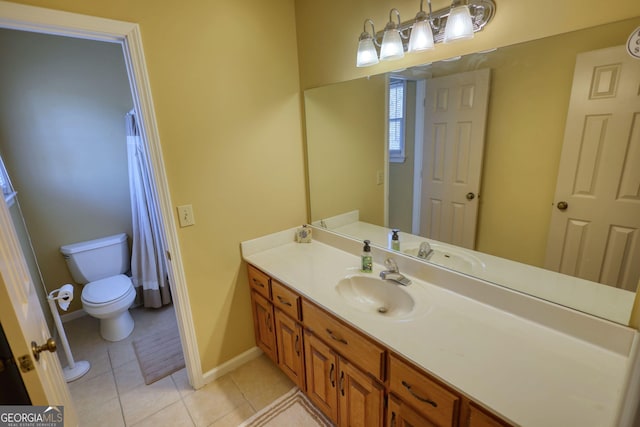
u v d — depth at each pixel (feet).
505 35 3.80
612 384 2.96
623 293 3.39
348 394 4.57
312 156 6.99
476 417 2.93
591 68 3.26
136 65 4.77
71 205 8.68
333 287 5.13
